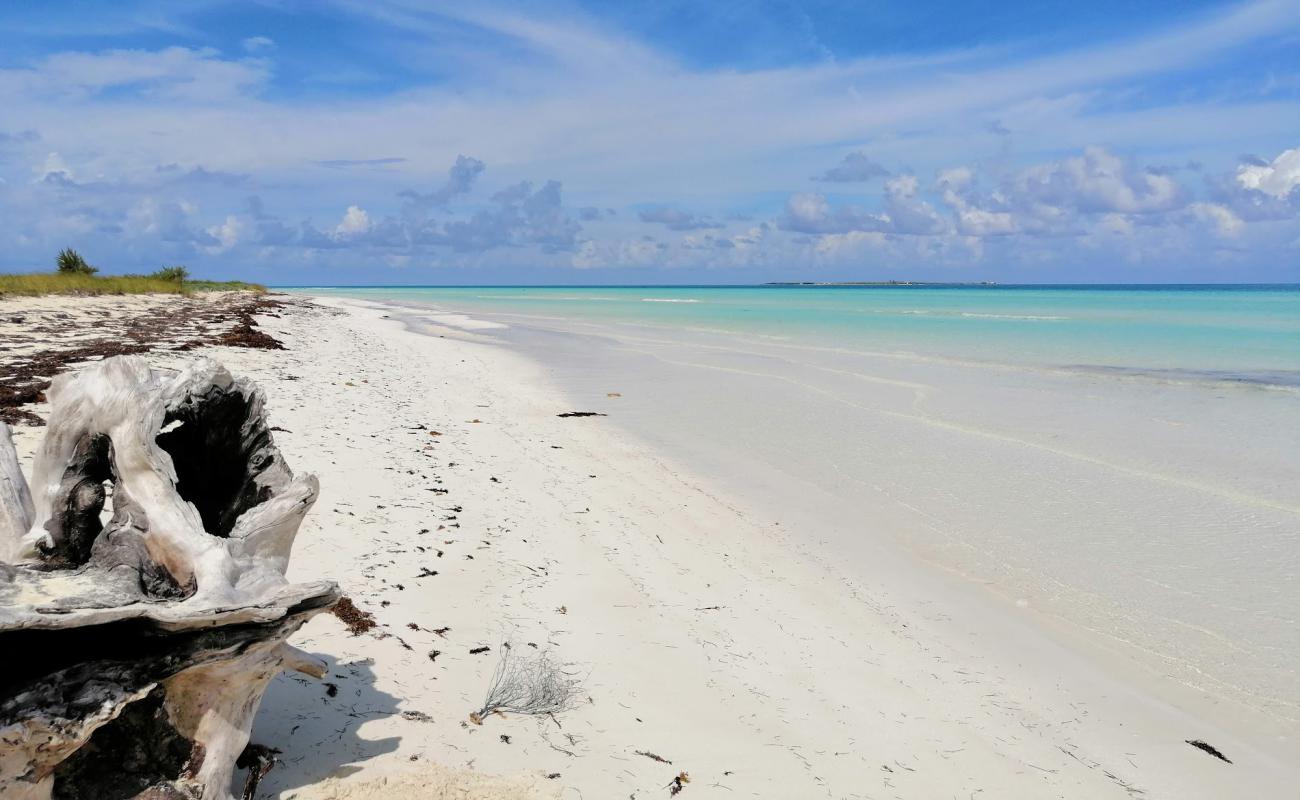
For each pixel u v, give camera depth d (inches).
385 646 212.4
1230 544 375.9
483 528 328.2
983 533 388.8
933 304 3184.1
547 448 509.7
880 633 280.5
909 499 438.3
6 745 105.8
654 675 226.8
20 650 113.0
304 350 884.6
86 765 121.6
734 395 761.6
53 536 139.9
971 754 210.7
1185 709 244.8
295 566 257.6
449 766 164.1
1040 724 231.0
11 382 477.1
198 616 119.0
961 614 302.4
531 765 172.6
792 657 253.1
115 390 140.8
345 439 446.6
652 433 588.1
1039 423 641.0
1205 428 624.4
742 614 281.1
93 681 114.2
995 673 259.1
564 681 213.6
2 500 139.3
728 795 175.3
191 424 156.3
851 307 2854.3
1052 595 321.4
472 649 221.5
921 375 909.8
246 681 131.4
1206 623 299.7
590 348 1218.6
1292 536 385.4
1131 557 359.3
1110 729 231.6
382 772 155.8
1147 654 277.1
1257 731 234.7
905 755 205.6
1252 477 485.1
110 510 261.3
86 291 1400.1
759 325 1803.6
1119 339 1380.4
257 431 157.6
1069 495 448.1
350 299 3602.4
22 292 1177.4
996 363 1025.5
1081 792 199.8
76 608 112.8
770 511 412.5
